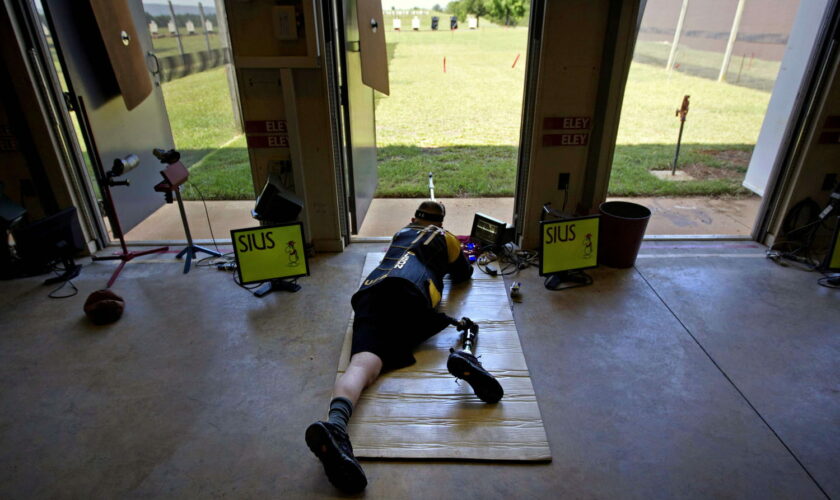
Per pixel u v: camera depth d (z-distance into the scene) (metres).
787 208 3.20
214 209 4.17
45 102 2.93
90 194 3.28
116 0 3.21
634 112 7.33
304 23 2.62
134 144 3.70
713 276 2.99
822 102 2.89
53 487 1.65
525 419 1.89
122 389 2.09
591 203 3.12
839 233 2.76
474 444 1.78
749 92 7.85
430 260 2.32
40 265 2.98
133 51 3.41
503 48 12.89
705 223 3.89
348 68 3.02
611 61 2.68
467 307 2.60
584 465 1.72
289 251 2.73
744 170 5.15
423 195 4.48
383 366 2.10
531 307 2.67
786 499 1.60
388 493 1.62
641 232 2.96
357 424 1.86
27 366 2.23
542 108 2.88
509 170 5.23
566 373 2.18
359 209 3.53
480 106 8.16
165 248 3.38
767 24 7.34
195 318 2.60
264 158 3.08
